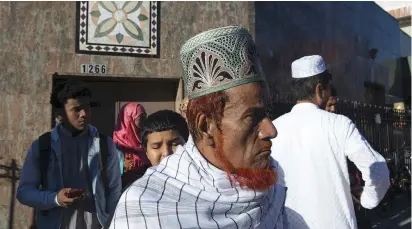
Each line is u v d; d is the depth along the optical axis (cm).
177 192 94
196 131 98
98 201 235
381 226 650
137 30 515
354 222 191
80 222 232
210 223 93
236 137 93
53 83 485
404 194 849
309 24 782
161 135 171
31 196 222
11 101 466
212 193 94
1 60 466
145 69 516
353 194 260
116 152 251
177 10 534
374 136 781
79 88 236
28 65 475
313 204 188
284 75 717
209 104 94
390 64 1066
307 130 197
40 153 233
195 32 540
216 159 97
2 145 459
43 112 475
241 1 565
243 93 92
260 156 95
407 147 888
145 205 92
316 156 192
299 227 179
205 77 94
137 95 546
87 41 496
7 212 455
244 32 94
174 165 99
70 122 238
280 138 202
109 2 505
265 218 106
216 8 552
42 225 228
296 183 192
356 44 924
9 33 470
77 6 493
